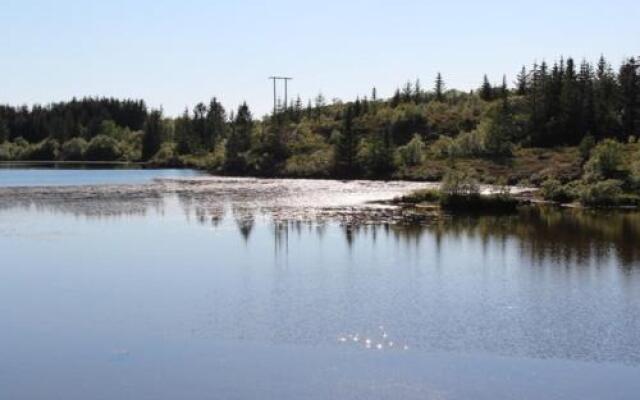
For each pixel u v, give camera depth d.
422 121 150.38
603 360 21.06
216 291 29.97
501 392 18.73
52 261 37.47
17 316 26.28
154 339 23.25
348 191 85.06
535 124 123.06
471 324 24.77
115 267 35.62
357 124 157.25
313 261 36.81
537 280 31.80
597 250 39.66
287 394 18.66
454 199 61.84
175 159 171.75
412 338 23.17
